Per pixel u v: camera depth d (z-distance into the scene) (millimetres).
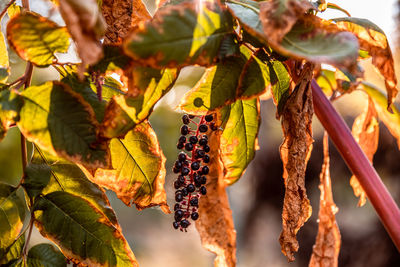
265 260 2576
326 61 655
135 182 792
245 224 2711
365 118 958
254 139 827
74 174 790
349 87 906
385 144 2020
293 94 766
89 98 738
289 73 784
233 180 839
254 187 2670
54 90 707
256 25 680
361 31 772
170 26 663
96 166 703
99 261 759
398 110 934
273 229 2580
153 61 656
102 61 728
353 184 934
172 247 6035
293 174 763
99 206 790
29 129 700
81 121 707
